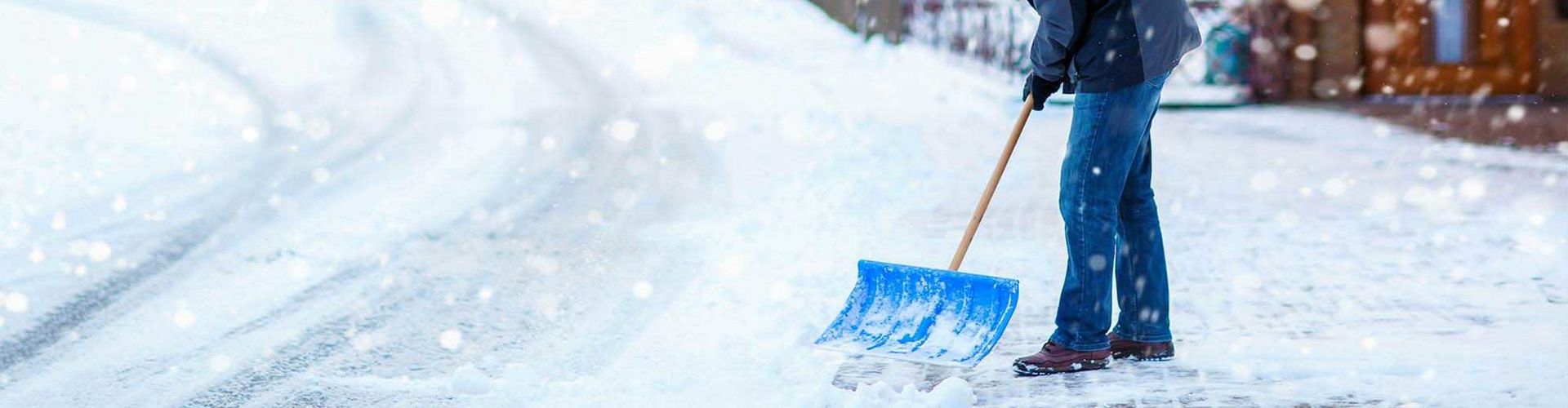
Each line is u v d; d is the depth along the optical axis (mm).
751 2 22406
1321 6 16125
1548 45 15609
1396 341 4102
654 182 9008
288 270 6012
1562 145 10328
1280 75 16281
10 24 19875
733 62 19062
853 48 19578
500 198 8398
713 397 3658
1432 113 13875
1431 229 6363
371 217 7625
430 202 8258
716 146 11148
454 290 5496
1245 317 4555
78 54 18422
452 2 25141
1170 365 3898
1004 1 18297
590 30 22250
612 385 3811
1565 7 15531
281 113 14930
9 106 13297
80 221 7590
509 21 23578
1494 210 6984
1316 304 4727
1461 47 15867
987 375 3840
